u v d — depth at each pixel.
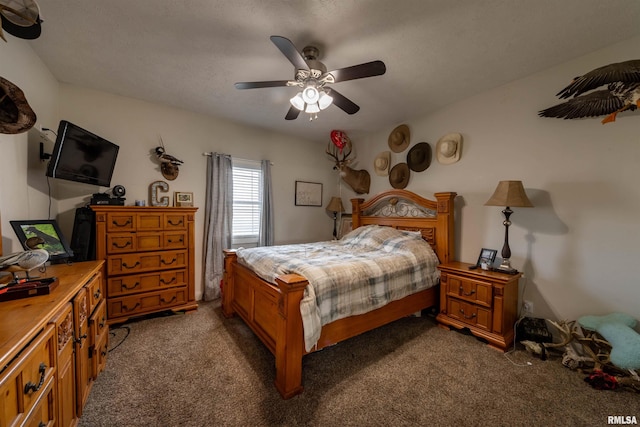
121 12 1.66
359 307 2.08
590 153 2.12
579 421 1.48
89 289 1.62
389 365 2.00
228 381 1.78
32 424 0.89
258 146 4.00
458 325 2.52
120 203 2.72
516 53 2.09
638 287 1.90
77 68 2.36
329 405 1.58
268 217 4.01
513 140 2.57
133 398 1.60
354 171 4.29
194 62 2.25
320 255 2.62
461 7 1.60
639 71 1.60
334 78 1.87
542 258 2.38
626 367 1.65
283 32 1.83
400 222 3.53
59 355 1.14
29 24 1.09
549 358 2.09
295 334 1.67
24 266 1.26
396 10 1.62
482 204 2.82
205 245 3.47
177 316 2.86
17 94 1.31
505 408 1.57
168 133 3.23
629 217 1.94
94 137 2.40
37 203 2.20
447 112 3.14
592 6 1.59
